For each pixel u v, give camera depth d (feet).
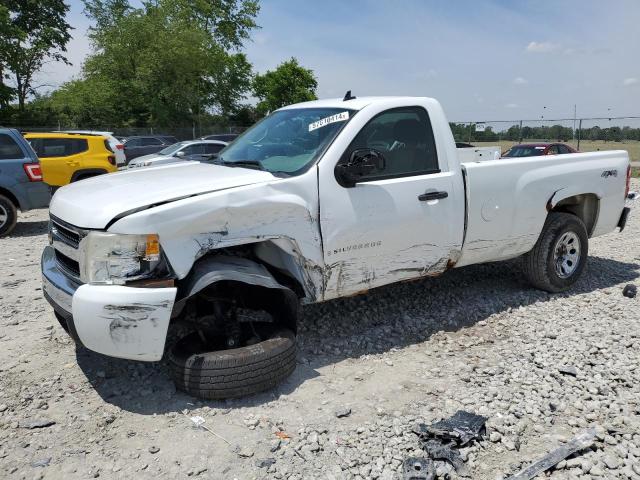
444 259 15.25
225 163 14.58
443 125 15.16
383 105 14.15
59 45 140.46
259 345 11.66
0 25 119.24
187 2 150.71
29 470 9.45
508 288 19.30
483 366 13.44
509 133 84.33
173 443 10.24
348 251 13.25
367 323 16.06
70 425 10.81
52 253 13.39
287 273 12.92
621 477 9.32
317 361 13.65
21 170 31.37
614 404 11.50
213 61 146.41
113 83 138.72
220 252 12.62
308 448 10.05
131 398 11.80
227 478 9.29
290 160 13.37
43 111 136.05
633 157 77.51
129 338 10.52
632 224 33.17
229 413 11.23
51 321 16.43
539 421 11.03
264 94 191.62
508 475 9.39
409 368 13.35
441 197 14.65
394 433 10.53
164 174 13.30
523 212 16.72
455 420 10.77
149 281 10.75
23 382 12.51
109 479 9.26
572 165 18.25
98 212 10.82
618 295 18.76
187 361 11.31
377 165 12.87
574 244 18.85
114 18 142.31
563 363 13.50
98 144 44.01
